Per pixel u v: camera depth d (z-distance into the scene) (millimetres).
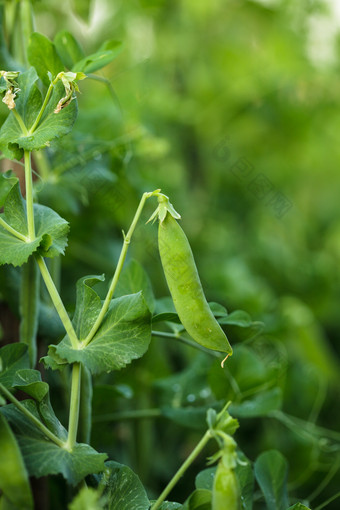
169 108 1184
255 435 869
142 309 514
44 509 550
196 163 1266
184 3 1268
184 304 505
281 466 582
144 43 1188
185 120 1219
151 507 525
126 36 1095
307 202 1482
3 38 587
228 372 664
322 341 1186
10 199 520
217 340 509
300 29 1400
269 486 574
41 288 604
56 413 683
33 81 520
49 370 669
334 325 1269
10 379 529
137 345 510
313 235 1427
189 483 793
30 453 493
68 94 504
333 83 1334
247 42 1371
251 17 1357
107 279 845
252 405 671
